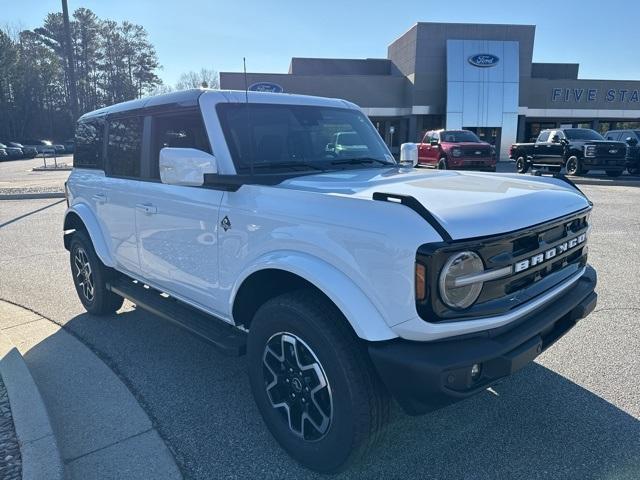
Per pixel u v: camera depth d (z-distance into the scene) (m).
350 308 2.44
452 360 2.31
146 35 81.00
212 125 3.42
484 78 38.19
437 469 2.86
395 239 2.32
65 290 6.25
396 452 3.02
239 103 3.62
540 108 41.00
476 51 38.12
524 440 3.11
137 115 4.19
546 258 2.77
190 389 3.80
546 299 2.79
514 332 2.57
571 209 2.99
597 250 7.77
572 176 20.36
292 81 38.59
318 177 3.29
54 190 16.48
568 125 44.62
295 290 2.87
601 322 4.88
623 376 3.85
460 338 2.44
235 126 3.50
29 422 3.07
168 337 4.80
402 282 2.31
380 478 2.80
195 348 4.55
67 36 20.41
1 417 3.17
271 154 3.56
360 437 2.55
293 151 3.71
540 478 2.77
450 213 2.42
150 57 81.56
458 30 38.31
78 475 2.82
